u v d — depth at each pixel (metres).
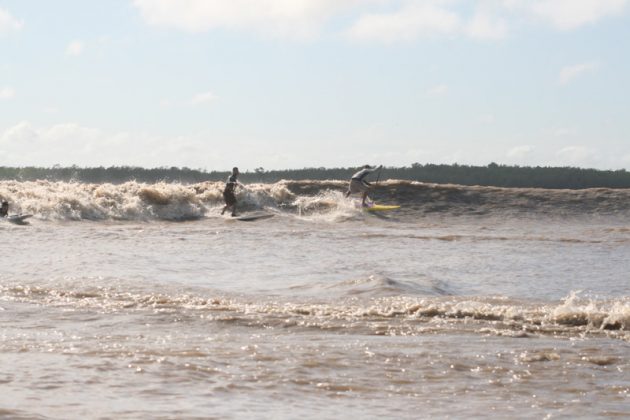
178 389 8.37
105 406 7.37
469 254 33.22
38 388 8.06
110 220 51.66
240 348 11.23
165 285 20.66
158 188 55.88
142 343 11.70
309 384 9.01
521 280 24.66
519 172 122.94
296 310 16.03
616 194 66.81
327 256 31.31
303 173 104.69
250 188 60.06
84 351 10.56
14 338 12.02
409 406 8.09
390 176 118.19
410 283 21.98
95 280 21.16
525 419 7.62
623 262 30.59
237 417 7.22
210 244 34.84
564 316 15.21
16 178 81.56
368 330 13.73
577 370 10.29
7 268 24.00
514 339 12.85
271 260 29.38
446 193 64.62
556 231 49.47
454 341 12.44
